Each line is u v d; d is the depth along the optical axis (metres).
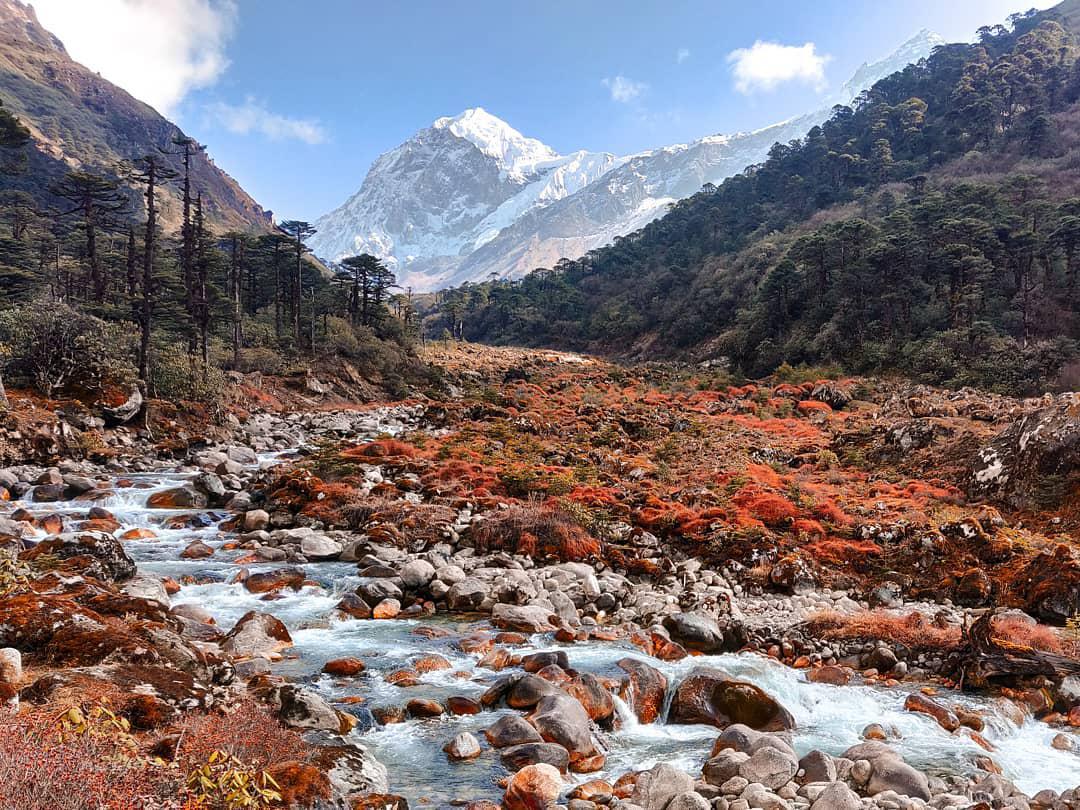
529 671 10.59
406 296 119.12
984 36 171.12
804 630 14.08
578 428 40.06
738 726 9.07
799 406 47.00
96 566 12.34
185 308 54.47
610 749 9.06
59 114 195.00
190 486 24.25
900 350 61.25
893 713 10.56
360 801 6.52
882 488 23.97
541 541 19.17
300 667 10.62
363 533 19.94
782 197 146.38
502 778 7.72
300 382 57.38
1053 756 9.45
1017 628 13.23
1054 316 62.91
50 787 4.14
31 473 24.39
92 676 7.26
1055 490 20.20
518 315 147.00
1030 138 109.50
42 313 31.41
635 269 151.88
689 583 17.02
